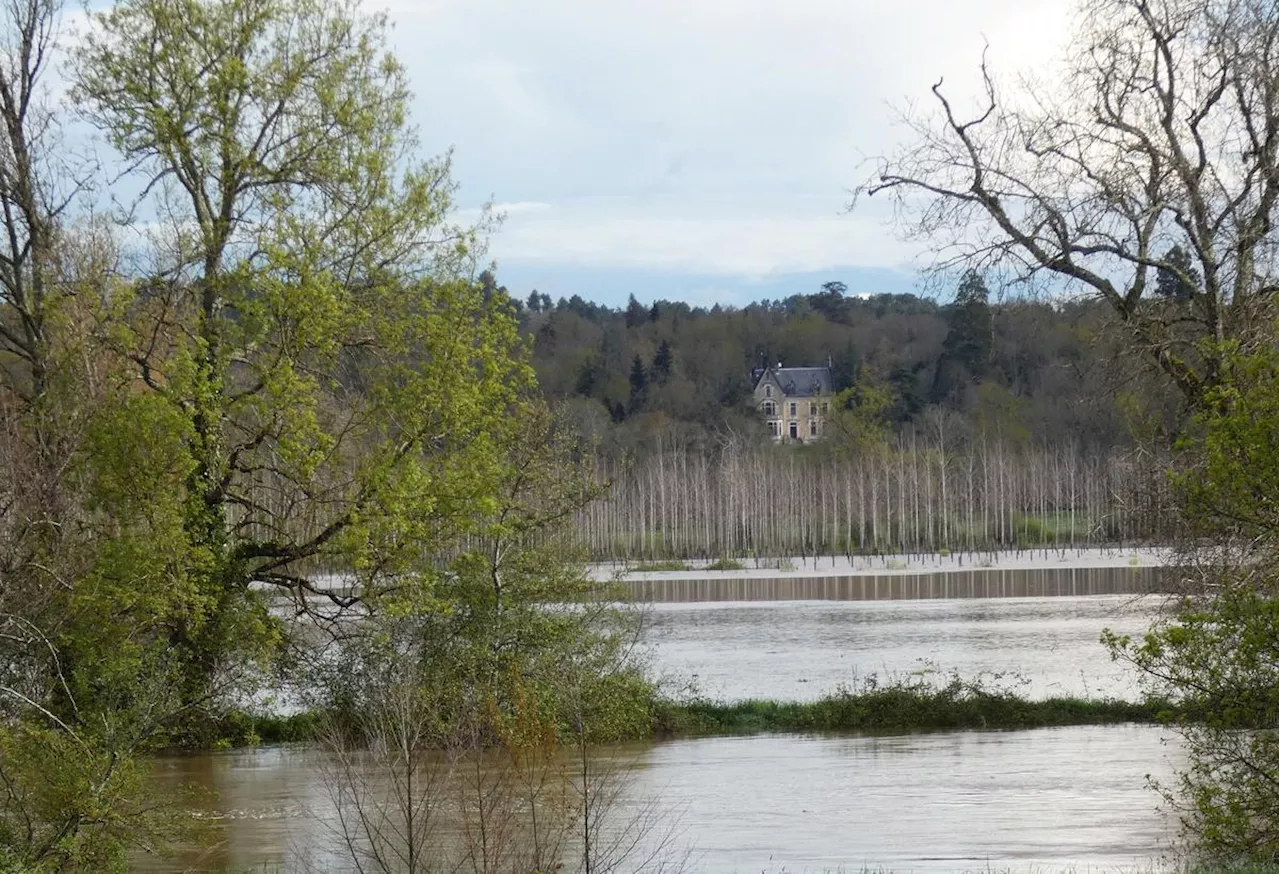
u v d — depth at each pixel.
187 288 34.91
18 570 25.33
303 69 36.06
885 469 136.88
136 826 19.41
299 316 33.84
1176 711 20.34
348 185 35.84
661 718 36.69
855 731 36.59
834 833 22.88
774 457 161.88
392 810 17.77
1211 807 18.67
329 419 35.53
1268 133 25.44
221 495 34.62
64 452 29.61
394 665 30.58
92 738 19.36
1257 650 17.95
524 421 37.56
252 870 19.95
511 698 28.77
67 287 33.78
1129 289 26.56
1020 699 37.59
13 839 18.03
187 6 35.03
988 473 140.00
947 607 77.44
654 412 183.75
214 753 34.12
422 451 35.66
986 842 21.89
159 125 34.38
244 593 35.06
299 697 36.53
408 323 35.69
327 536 34.84
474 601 35.25
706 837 22.56
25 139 34.12
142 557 30.25
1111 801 25.39
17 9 33.84
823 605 81.62
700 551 142.38
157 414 31.66
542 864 17.25
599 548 125.88
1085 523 139.62
